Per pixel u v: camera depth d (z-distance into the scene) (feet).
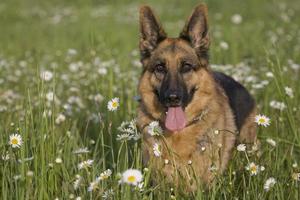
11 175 18.66
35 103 28.37
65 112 28.14
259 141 25.02
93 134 26.00
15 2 104.99
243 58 41.98
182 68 22.62
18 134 20.06
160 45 23.47
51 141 20.02
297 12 72.74
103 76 31.27
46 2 104.68
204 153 21.47
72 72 42.93
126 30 68.80
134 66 41.29
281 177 19.35
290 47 44.24
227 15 74.28
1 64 46.57
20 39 69.72
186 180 20.12
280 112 26.14
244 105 26.25
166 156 21.15
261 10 77.10
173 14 81.10
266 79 31.96
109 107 20.56
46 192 18.65
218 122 22.43
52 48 59.72
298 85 30.86
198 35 23.62
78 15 87.97
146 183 18.11
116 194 17.15
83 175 19.79
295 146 23.06
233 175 20.48
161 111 22.44
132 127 19.92
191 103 22.34
